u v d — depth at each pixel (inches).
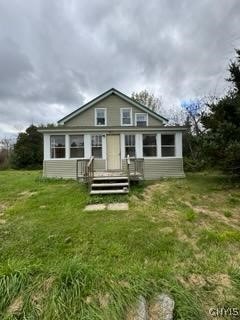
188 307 124.1
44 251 184.4
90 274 138.1
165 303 124.3
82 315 116.4
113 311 118.0
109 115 679.7
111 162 568.1
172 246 193.0
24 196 379.2
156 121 690.2
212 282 145.0
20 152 1187.9
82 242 199.8
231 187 416.8
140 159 518.6
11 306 122.3
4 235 214.8
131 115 683.4
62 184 485.7
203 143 406.6
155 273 146.0
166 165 570.9
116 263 164.2
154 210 290.7
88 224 239.0
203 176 569.0
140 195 366.6
